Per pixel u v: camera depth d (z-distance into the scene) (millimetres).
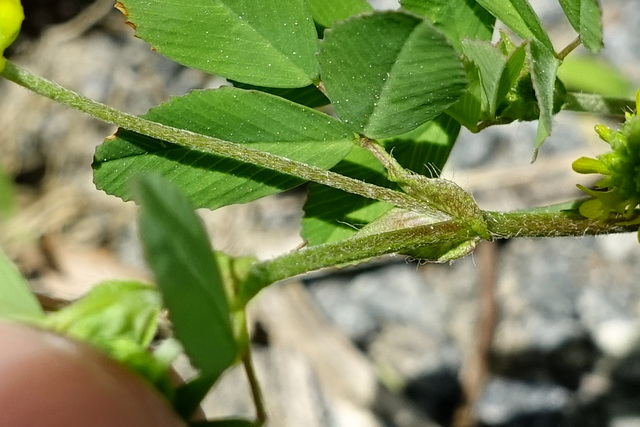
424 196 54
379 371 119
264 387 120
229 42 56
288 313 122
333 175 54
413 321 123
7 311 48
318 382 119
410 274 126
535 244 124
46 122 136
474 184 126
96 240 130
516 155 128
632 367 114
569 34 133
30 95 136
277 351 122
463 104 55
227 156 54
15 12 50
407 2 55
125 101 139
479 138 129
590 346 117
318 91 58
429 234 54
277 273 52
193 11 55
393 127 54
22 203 131
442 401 118
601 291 120
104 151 56
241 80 56
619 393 113
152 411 47
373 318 124
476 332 120
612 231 57
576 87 110
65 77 140
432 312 123
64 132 136
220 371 45
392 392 116
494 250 121
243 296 51
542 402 116
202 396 48
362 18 47
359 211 61
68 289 124
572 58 111
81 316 47
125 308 47
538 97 49
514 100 56
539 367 118
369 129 54
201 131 55
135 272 126
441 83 51
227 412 120
